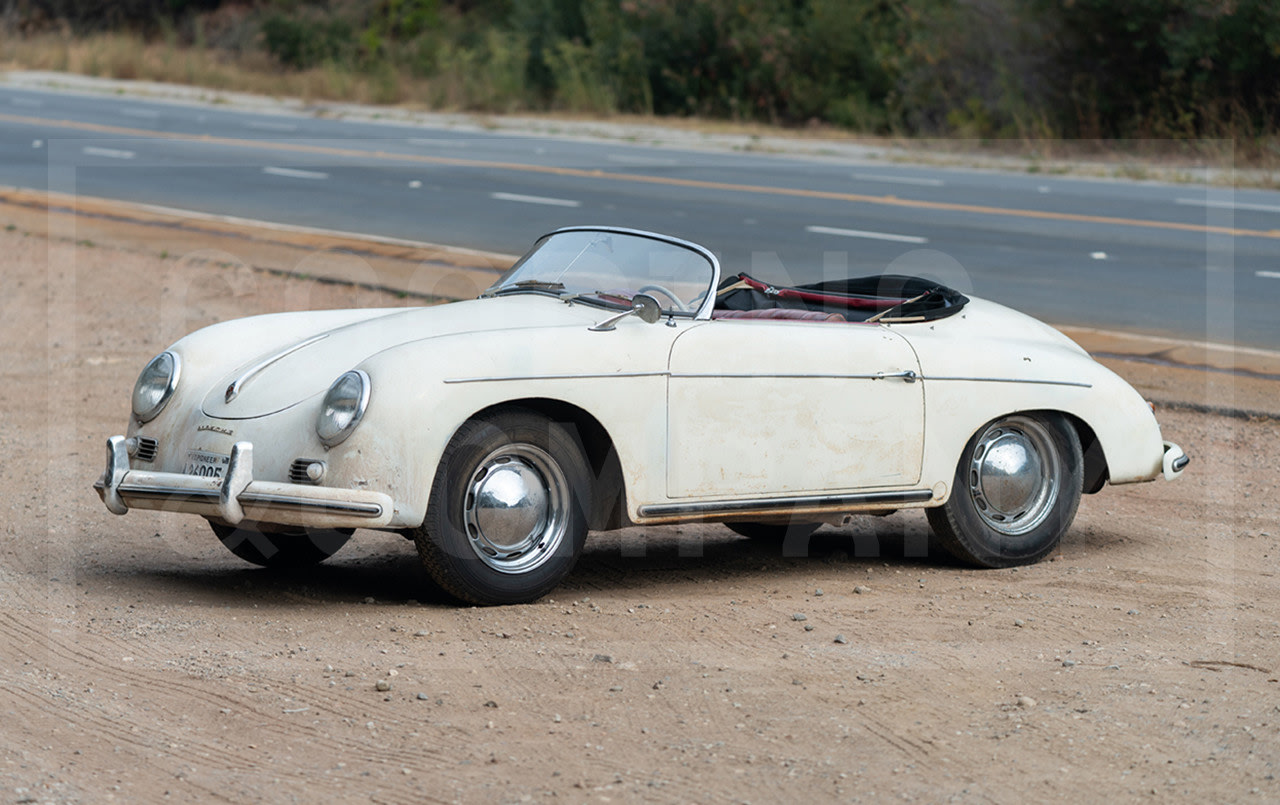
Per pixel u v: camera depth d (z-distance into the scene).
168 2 55.06
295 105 39.66
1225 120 27.94
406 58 44.12
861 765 3.69
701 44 37.41
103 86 43.91
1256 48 27.69
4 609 5.11
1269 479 7.91
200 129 32.16
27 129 31.08
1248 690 4.35
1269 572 6.00
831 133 33.09
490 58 41.00
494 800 3.46
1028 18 30.52
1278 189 23.55
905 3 34.66
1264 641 4.92
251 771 3.64
